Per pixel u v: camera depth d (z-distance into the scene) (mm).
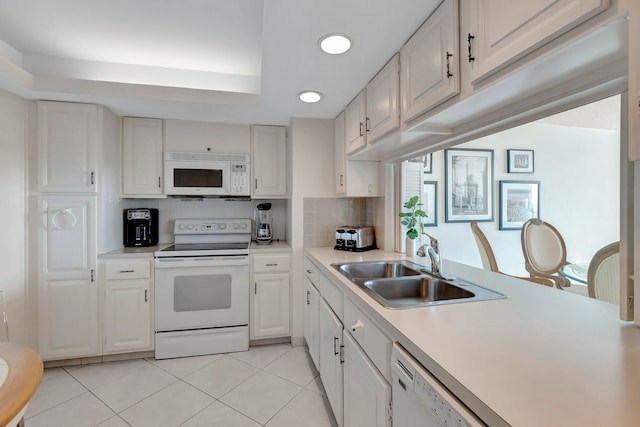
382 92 1702
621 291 938
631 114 624
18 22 1836
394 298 1563
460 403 628
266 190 2877
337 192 2645
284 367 2318
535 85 942
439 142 1643
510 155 3518
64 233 2264
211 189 2756
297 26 1332
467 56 1031
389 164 2414
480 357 729
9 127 2070
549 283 2574
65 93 2107
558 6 720
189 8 1723
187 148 2738
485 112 1198
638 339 831
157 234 2900
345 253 2348
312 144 2736
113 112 2512
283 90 2047
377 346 1090
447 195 3355
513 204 3520
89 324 2314
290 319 2725
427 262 1979
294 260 2711
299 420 1733
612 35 672
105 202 2398
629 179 904
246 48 2148
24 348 1066
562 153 3676
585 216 3729
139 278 2420
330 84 1945
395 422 910
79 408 1829
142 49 2154
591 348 774
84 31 1938
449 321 971
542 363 699
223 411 1809
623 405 542
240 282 2602
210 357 2482
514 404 548
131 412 1796
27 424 1690
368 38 1417
